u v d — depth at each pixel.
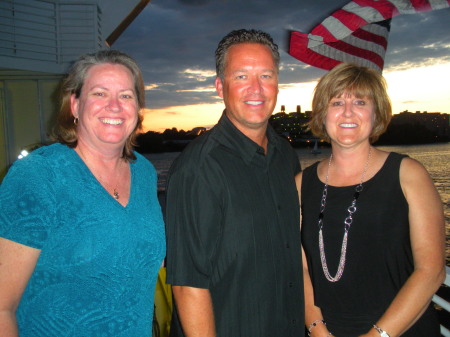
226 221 1.68
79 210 1.40
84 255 1.38
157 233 1.63
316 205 1.91
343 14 3.50
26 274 1.31
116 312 1.45
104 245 1.42
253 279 1.69
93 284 1.40
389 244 1.69
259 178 1.78
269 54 1.80
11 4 10.14
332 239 1.81
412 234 1.66
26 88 10.79
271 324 1.73
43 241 1.32
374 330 1.60
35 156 1.41
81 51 10.68
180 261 1.64
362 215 1.74
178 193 1.66
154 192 1.79
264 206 1.75
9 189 1.32
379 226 1.71
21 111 10.80
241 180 1.72
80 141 1.56
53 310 1.37
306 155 195.62
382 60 3.94
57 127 1.57
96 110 1.51
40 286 1.37
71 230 1.38
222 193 1.69
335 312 1.80
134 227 1.53
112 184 1.61
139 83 1.65
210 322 1.66
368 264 1.72
